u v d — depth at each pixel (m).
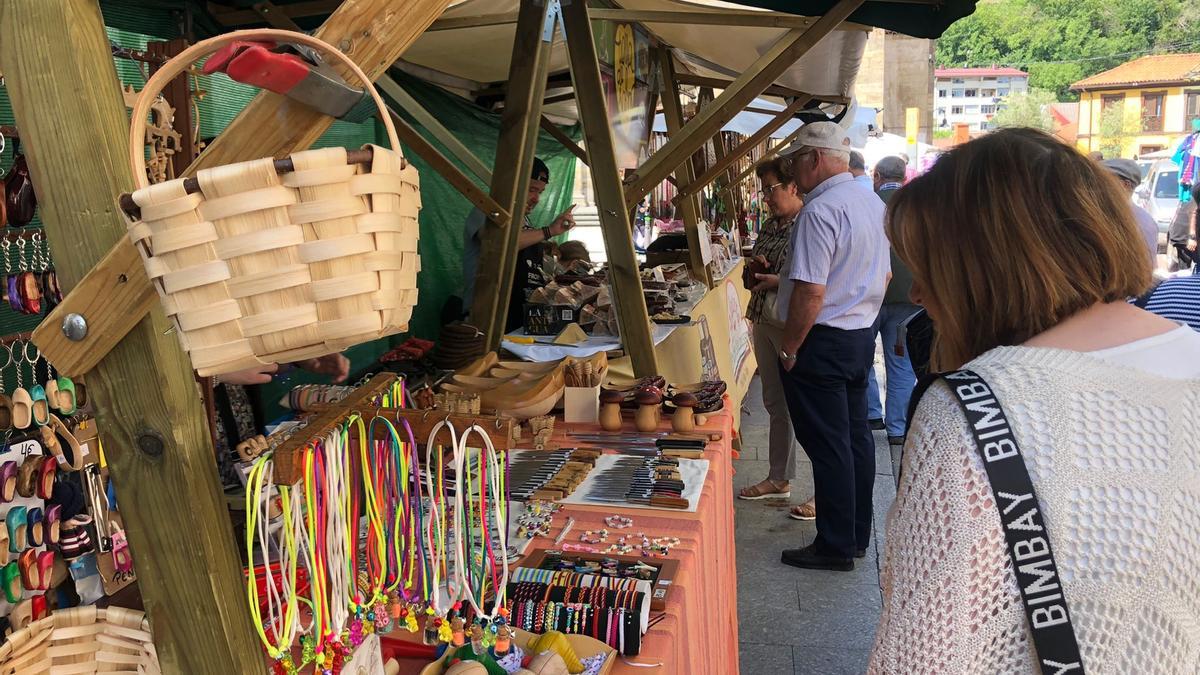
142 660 1.14
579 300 4.06
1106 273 0.97
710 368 4.80
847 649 3.16
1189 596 0.90
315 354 0.74
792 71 5.55
